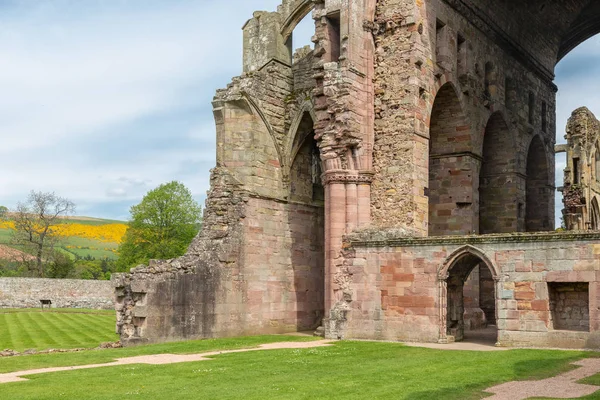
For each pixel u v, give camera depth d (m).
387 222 29.34
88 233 155.50
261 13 36.28
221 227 30.61
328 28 30.69
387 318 26.94
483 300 36.81
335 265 28.70
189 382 16.50
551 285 23.41
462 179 33.94
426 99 30.67
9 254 103.88
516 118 40.28
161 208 74.81
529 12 41.06
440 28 32.84
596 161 46.47
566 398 13.86
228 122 33.03
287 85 35.72
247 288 31.08
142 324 26.42
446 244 25.72
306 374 17.67
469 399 14.12
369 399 14.10
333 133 29.27
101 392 15.18
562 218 46.69
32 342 31.28
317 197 36.53
